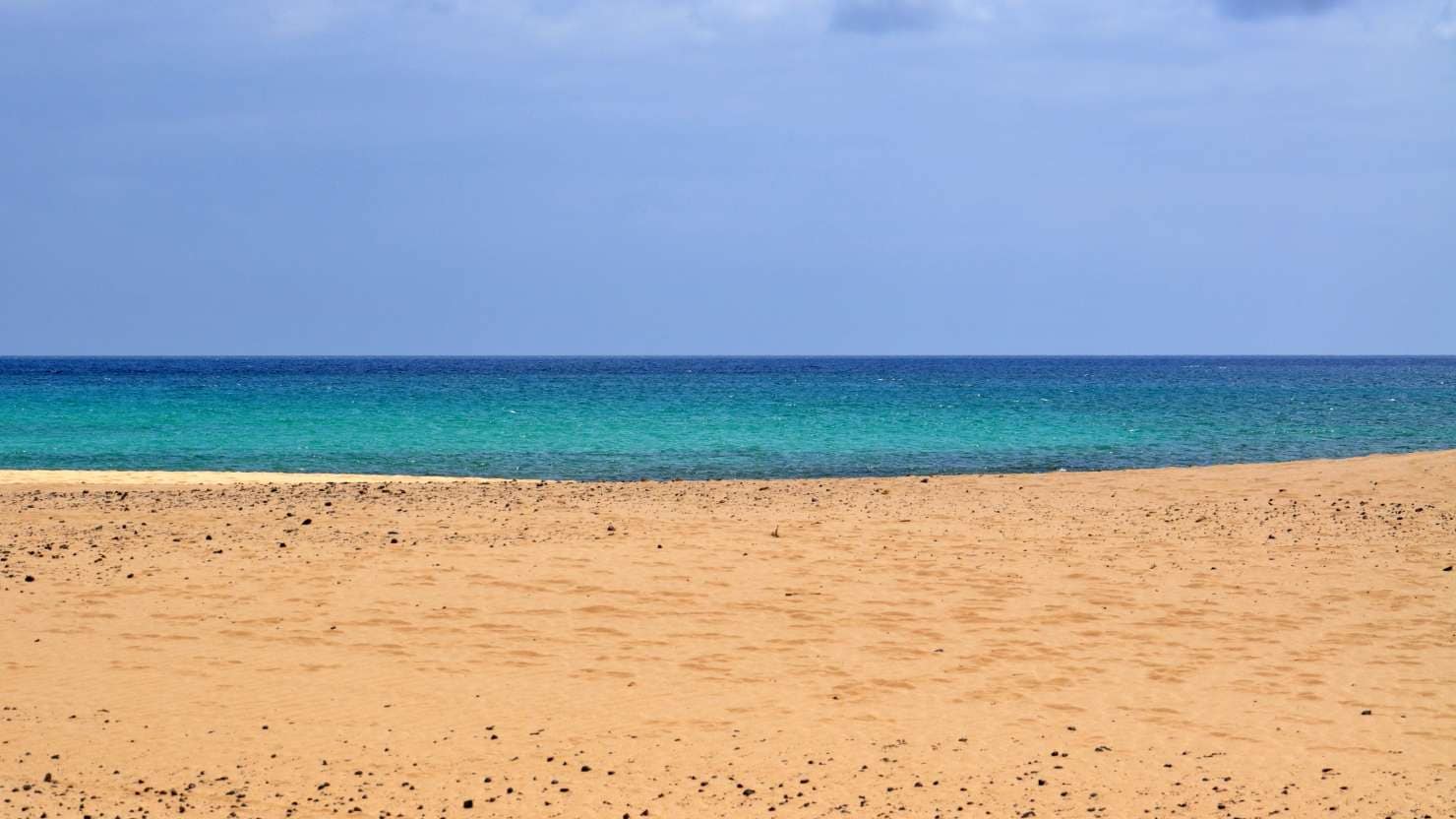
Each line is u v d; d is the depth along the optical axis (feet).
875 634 49.03
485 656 45.80
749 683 42.96
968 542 66.59
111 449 148.66
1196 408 253.24
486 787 33.71
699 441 164.04
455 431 180.45
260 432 176.65
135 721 38.58
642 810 32.12
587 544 64.64
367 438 167.32
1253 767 35.12
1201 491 86.22
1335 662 45.55
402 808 32.09
